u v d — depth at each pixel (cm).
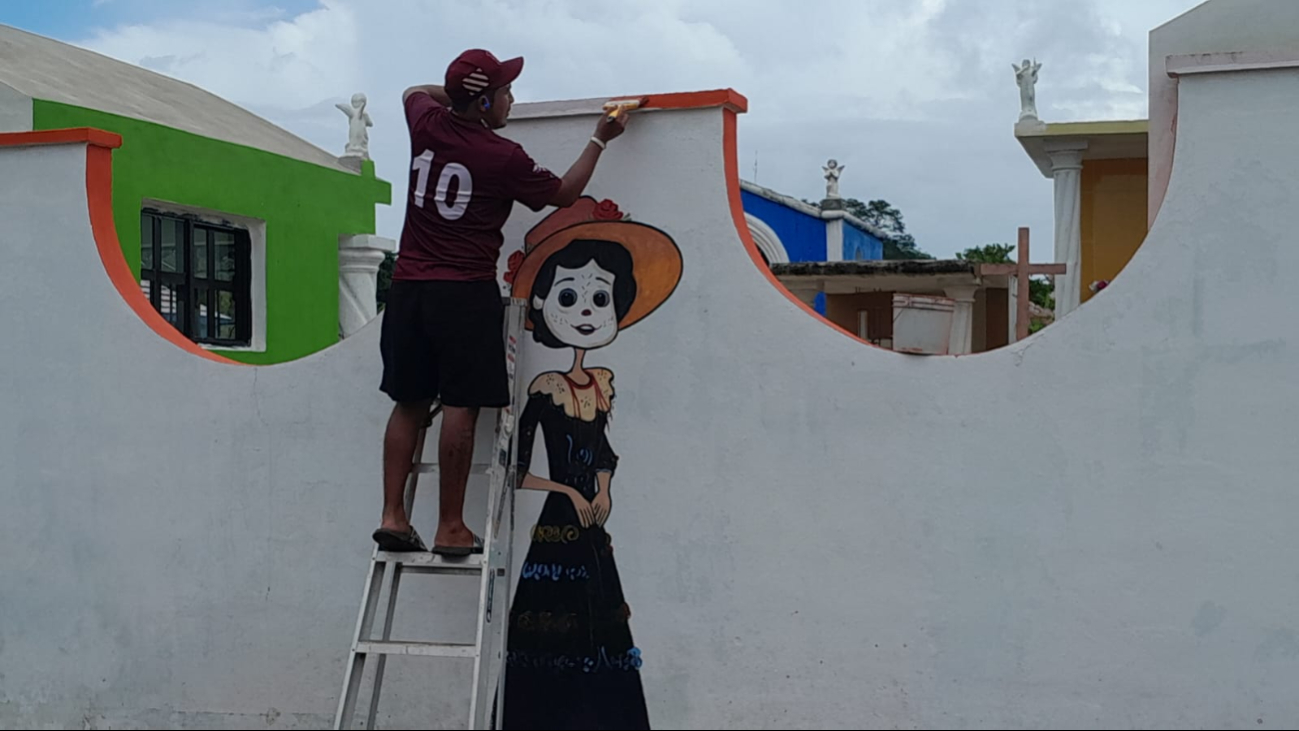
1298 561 531
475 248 585
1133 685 546
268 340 1240
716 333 599
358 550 650
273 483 664
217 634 671
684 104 601
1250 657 535
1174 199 547
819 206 2133
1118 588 549
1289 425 533
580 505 615
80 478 698
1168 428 545
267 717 660
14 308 711
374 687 604
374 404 650
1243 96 540
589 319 617
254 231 1234
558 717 612
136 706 683
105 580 691
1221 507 539
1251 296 538
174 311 1150
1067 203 1166
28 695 702
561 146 621
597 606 611
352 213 1388
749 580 593
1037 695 556
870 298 1313
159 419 685
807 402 586
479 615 571
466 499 630
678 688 600
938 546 568
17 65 1123
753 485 593
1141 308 549
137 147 1063
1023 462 559
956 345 1102
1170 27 662
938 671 567
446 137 584
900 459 574
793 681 585
